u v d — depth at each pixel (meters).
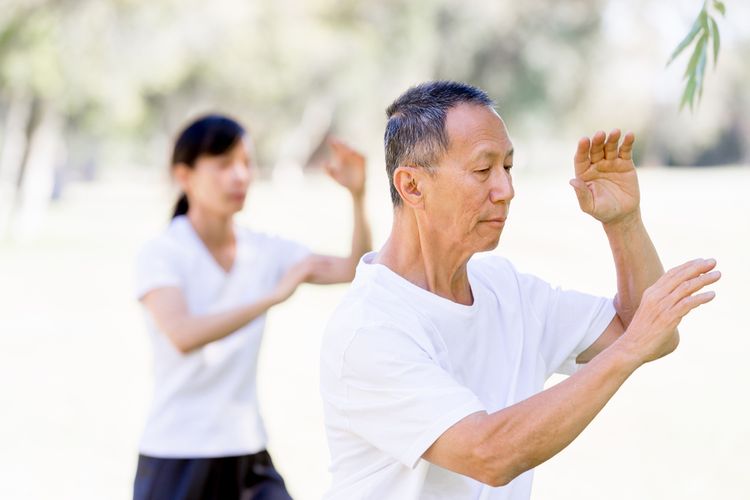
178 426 5.10
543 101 47.06
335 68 41.41
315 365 13.89
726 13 3.63
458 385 2.85
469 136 3.02
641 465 8.99
